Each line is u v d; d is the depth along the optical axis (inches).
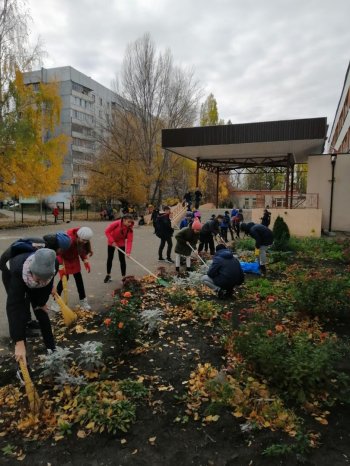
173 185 1664.6
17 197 914.7
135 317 169.6
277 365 130.3
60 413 120.4
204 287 261.3
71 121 2316.7
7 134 805.9
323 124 643.5
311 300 200.8
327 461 100.8
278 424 113.1
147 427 115.3
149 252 460.1
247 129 690.8
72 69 2322.8
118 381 139.1
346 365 151.4
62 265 211.8
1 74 833.5
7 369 149.7
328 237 599.8
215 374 140.9
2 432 113.7
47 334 148.7
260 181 2605.8
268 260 378.3
